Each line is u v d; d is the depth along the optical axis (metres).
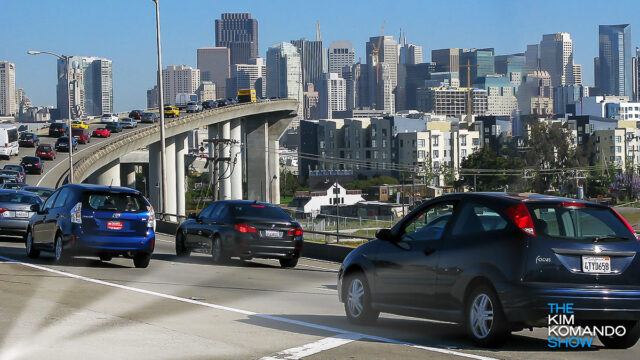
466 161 143.62
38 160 74.62
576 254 9.38
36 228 20.67
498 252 9.51
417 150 186.12
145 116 121.12
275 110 156.50
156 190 118.12
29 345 9.38
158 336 10.14
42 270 18.03
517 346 9.83
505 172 138.62
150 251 19.70
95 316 11.62
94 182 117.25
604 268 9.41
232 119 144.62
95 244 19.02
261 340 10.00
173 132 115.44
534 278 9.27
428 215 13.45
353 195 141.50
